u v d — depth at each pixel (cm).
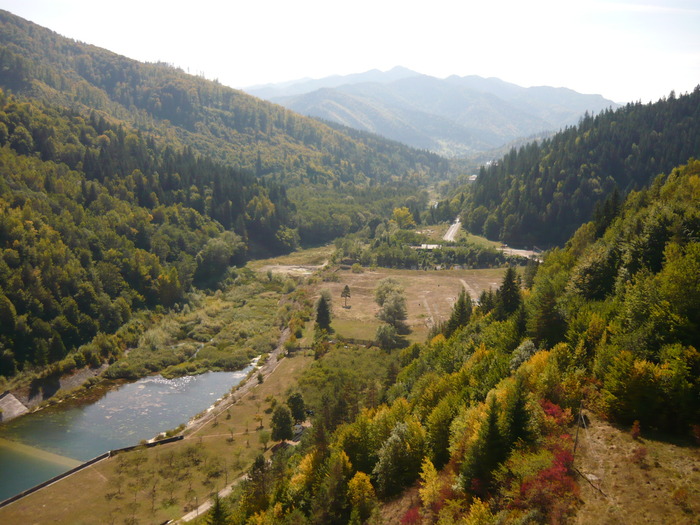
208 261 18525
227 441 8400
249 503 5578
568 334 5562
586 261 7556
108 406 10019
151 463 7631
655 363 4303
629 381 3947
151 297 14888
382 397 7844
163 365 12081
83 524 6131
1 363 10225
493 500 3491
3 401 9638
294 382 10631
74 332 11819
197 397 10538
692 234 6272
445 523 3559
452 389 5722
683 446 3566
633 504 3080
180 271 16462
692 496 3025
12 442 8494
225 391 10881
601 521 3000
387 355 11600
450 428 4669
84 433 8919
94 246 14375
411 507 4331
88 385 10850
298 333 13850
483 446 3831
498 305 8588
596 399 4284
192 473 7375
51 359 10969
